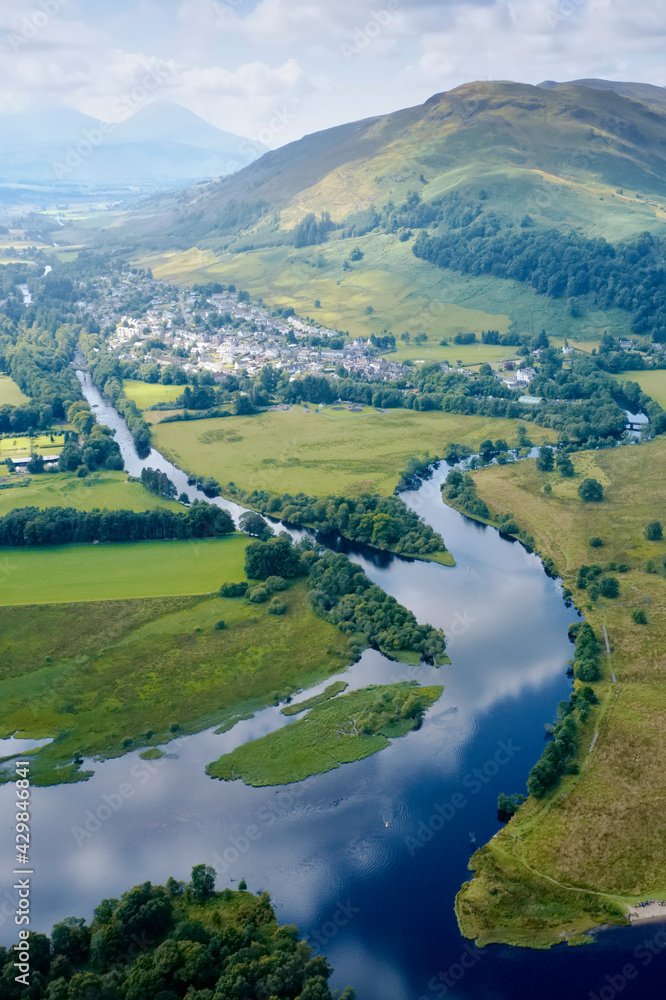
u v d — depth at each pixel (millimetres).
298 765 184375
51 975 128500
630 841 158250
